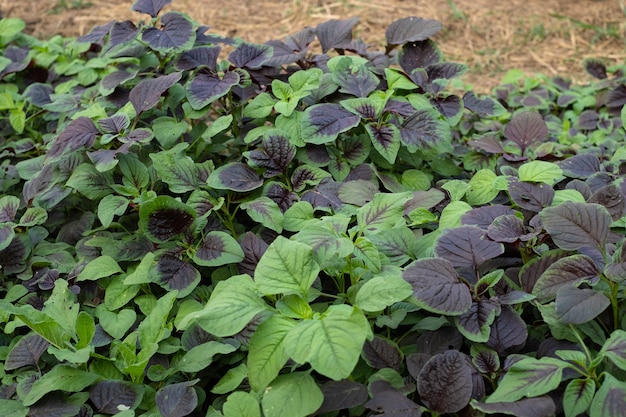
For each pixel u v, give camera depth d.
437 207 1.14
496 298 0.93
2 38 1.78
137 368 0.93
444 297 0.90
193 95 1.18
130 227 1.18
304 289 0.88
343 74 1.23
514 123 1.30
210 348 0.95
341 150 1.21
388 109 1.20
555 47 2.06
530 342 0.94
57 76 1.63
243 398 0.86
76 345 0.96
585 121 1.64
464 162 1.32
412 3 2.18
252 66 1.25
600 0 2.23
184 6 2.15
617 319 0.92
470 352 0.92
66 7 2.14
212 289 1.07
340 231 0.97
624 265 0.88
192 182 1.11
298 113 1.19
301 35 1.37
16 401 0.94
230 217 1.13
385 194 1.03
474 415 0.85
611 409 0.79
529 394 0.82
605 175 1.12
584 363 0.84
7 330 1.04
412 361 0.90
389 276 0.89
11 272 1.14
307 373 0.86
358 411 0.89
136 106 1.18
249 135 1.19
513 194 1.04
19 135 1.51
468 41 2.08
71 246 1.19
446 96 1.25
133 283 1.03
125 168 1.14
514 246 0.99
